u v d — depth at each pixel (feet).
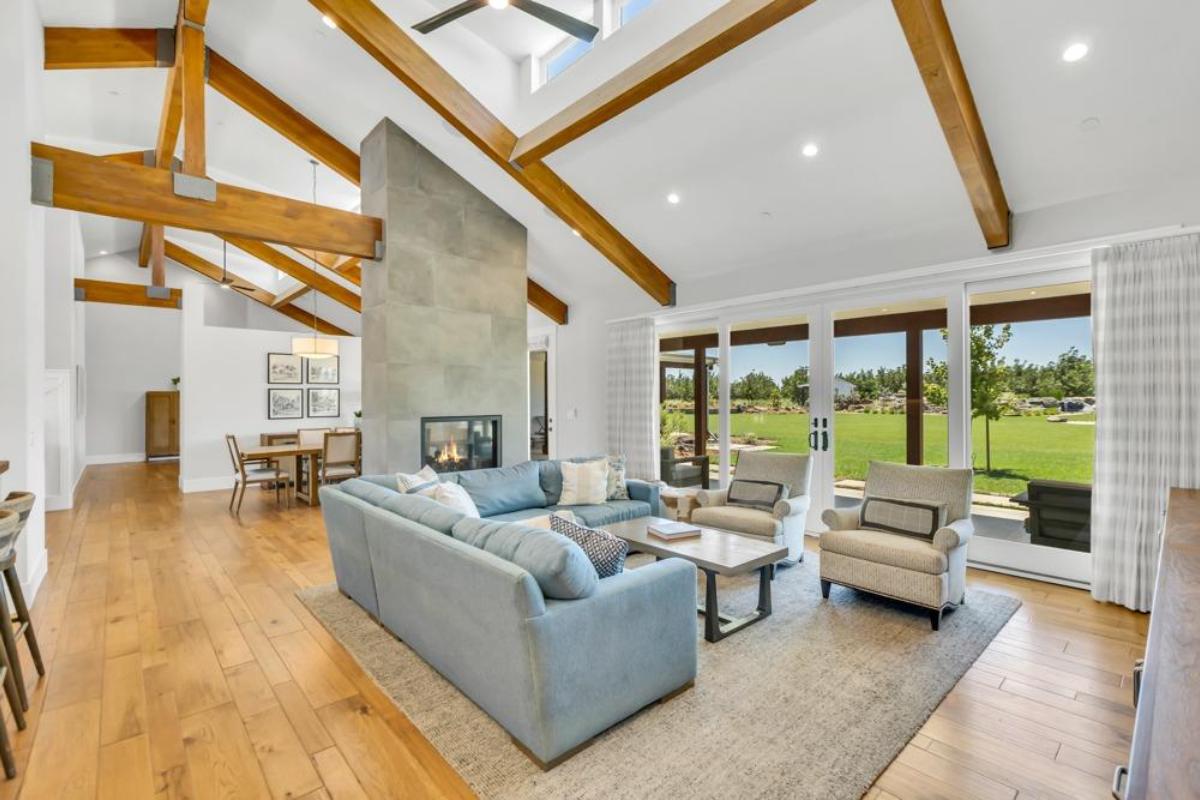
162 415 35.99
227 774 6.26
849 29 10.14
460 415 18.69
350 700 7.75
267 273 36.91
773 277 17.17
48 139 20.15
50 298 21.40
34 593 11.57
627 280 21.21
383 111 16.63
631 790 6.00
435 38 14.06
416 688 8.00
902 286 14.61
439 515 8.64
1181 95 9.54
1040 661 8.87
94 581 12.53
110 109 18.51
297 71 15.98
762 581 10.55
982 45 9.70
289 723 7.22
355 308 32.55
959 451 13.76
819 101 11.71
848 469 15.89
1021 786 6.06
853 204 14.11
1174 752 1.81
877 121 11.71
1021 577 12.92
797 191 14.29
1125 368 11.09
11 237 11.19
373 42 12.91
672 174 15.16
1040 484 12.72
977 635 9.77
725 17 10.19
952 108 9.91
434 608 8.00
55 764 6.39
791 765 6.40
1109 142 10.67
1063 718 7.33
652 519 12.79
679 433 20.67
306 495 21.89
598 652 6.71
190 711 7.47
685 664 7.82
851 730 7.04
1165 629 3.13
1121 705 7.64
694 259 18.58
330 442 21.72
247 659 8.91
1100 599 11.37
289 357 28.53
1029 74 9.97
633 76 11.85
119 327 35.17
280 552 14.87
